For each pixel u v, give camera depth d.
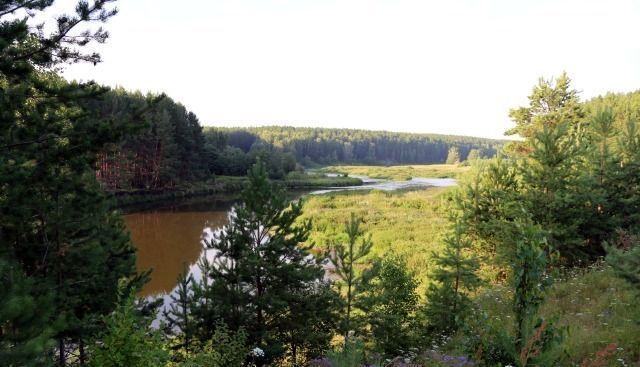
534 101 34.66
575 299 12.65
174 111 81.19
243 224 12.51
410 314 15.88
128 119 8.05
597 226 16.50
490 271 18.39
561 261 16.95
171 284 25.22
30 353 4.76
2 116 6.64
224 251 12.67
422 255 26.97
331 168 167.12
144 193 67.81
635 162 16.70
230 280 12.40
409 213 47.62
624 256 9.02
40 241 9.24
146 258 31.50
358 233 13.26
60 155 7.56
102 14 6.98
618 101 81.06
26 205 8.06
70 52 7.25
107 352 6.96
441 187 92.38
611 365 7.62
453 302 13.77
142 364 6.86
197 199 70.31
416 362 11.13
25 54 6.87
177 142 79.00
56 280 9.11
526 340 4.64
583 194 15.88
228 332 11.63
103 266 10.24
